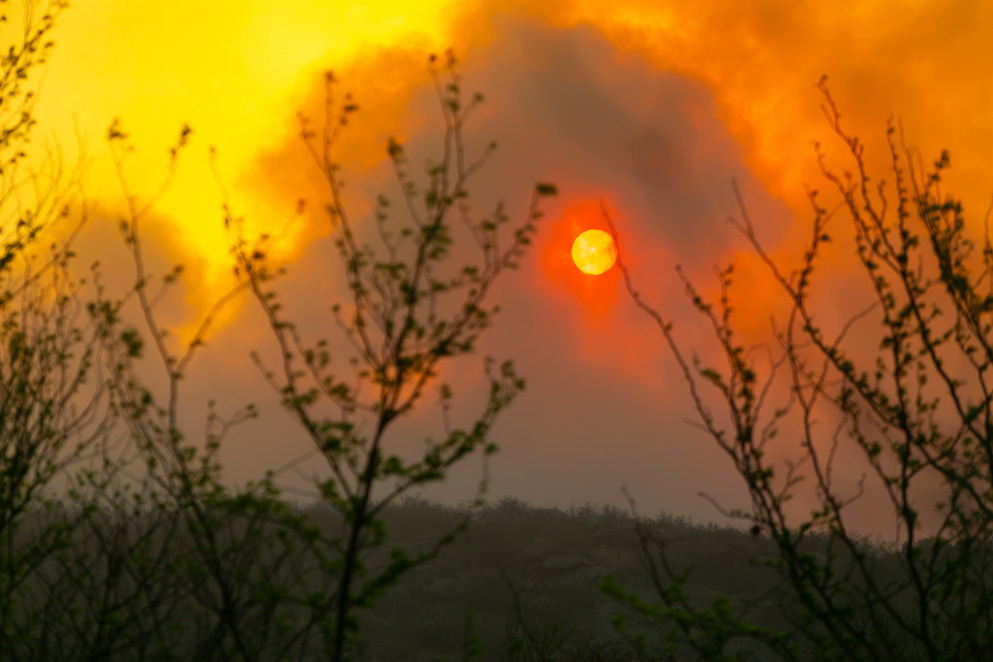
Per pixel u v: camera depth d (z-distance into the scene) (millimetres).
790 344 7996
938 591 8484
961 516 7797
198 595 8016
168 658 9070
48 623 9414
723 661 7539
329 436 7102
